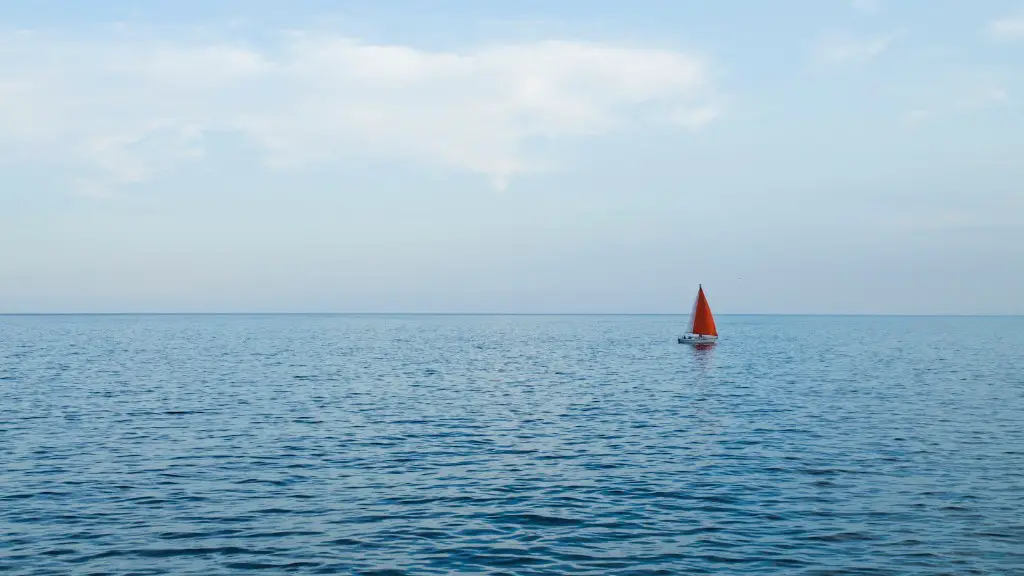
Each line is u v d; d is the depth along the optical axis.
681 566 15.87
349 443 29.67
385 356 87.25
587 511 19.94
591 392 48.56
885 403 41.84
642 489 22.20
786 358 83.44
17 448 28.09
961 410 38.72
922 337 154.38
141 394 45.75
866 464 25.36
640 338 148.25
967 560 15.98
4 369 64.19
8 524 18.55
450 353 94.38
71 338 136.38
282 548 17.02
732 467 25.09
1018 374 61.31
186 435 31.19
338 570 15.71
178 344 114.56
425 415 37.66
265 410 38.97
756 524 18.66
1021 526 18.25
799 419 35.78
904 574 15.24
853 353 93.62
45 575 15.26
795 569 15.60
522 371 65.94
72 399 42.97
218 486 22.53
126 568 15.72
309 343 121.25
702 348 105.06
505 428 33.56
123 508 20.06
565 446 29.16
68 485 22.47
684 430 32.84
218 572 15.55
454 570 15.72
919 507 19.95
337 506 20.42
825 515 19.31
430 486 22.67
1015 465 25.08
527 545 17.27
